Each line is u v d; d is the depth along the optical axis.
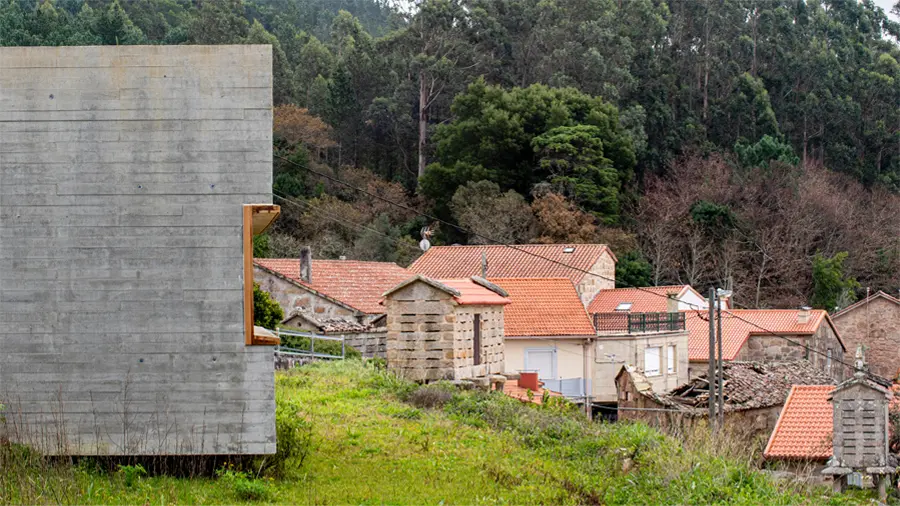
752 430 35.41
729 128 100.25
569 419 26.42
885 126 105.81
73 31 90.94
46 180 16.77
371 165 91.94
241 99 16.94
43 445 16.48
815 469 30.88
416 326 30.08
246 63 16.95
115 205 16.81
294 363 32.56
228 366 16.86
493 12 100.25
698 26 110.69
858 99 108.44
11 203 16.75
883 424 29.75
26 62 16.83
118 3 101.19
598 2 102.44
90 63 16.86
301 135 84.25
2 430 16.55
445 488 17.98
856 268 80.06
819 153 102.38
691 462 20.81
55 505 14.52
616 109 83.75
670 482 19.55
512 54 99.62
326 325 41.22
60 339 16.75
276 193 74.00
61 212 16.77
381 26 146.75
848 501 23.20
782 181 83.06
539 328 43.00
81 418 16.70
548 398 30.56
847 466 29.61
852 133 104.38
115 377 16.77
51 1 107.94
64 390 16.73
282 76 98.81
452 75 93.88
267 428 16.86
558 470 20.36
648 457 21.11
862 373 30.08
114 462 16.83
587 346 43.53
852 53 114.69
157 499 15.34
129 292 16.81
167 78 16.88
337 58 107.12
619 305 51.53
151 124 16.86
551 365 43.12
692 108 102.50
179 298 16.84
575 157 76.50
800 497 20.84
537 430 23.88
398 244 70.94
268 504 15.80
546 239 69.62
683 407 34.47
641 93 96.62
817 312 55.50
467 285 32.66
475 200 72.75
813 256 78.19
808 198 81.38
